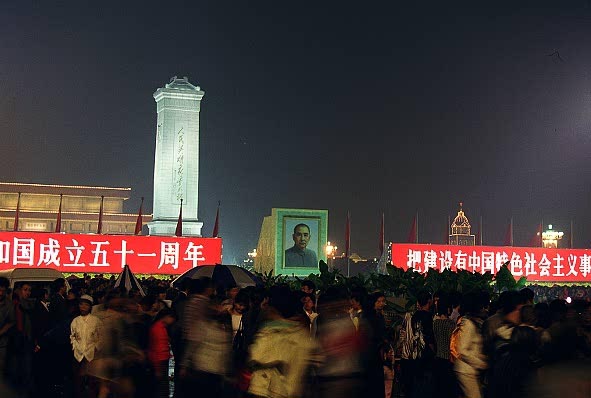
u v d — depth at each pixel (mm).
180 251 49375
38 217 115688
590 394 7363
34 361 17141
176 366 13023
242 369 10812
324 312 10828
